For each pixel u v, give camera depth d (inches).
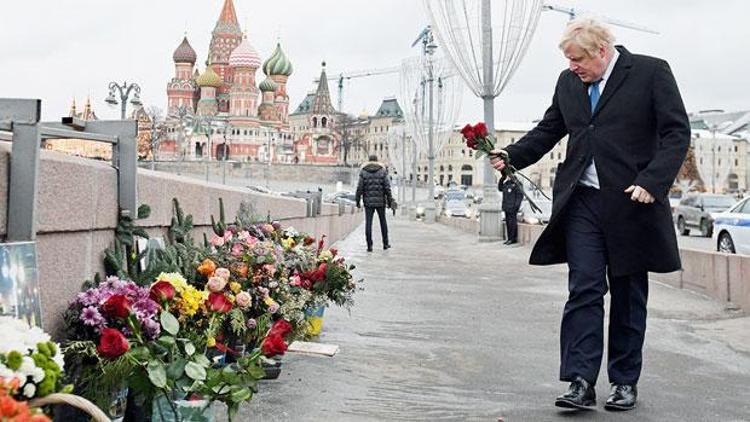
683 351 263.0
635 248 186.9
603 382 220.1
